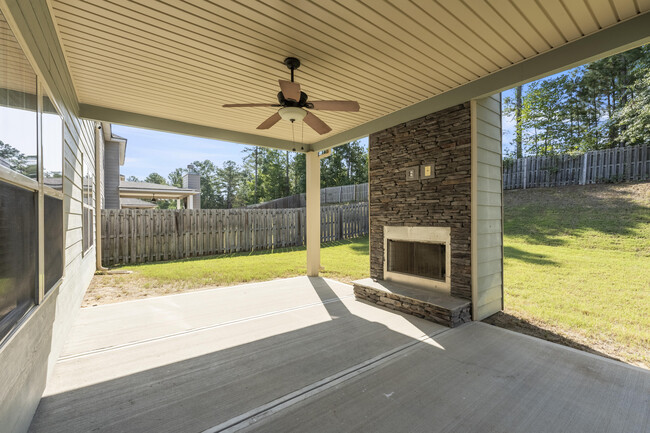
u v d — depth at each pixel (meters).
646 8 2.35
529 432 1.78
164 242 8.32
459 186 3.83
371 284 4.61
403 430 1.81
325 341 3.12
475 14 2.41
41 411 1.98
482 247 3.79
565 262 6.05
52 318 2.45
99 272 6.50
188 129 5.11
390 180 4.79
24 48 1.63
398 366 2.59
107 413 1.98
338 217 11.40
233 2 2.23
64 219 2.90
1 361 1.35
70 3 2.20
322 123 3.42
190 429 1.83
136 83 3.61
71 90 3.43
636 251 6.38
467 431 1.80
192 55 2.99
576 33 2.69
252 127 5.38
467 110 3.73
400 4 2.28
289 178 27.59
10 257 1.45
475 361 2.67
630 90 10.93
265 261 7.91
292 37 2.71
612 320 3.53
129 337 3.23
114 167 11.52
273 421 1.90
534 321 3.64
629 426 1.83
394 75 3.49
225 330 3.43
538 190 10.99
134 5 2.24
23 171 1.63
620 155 9.52
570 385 2.28
